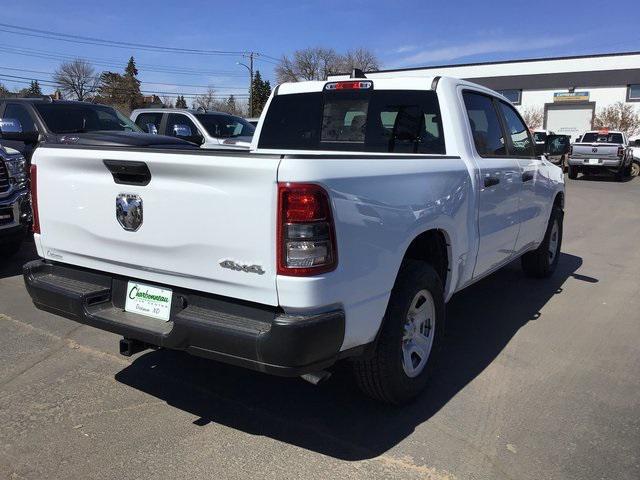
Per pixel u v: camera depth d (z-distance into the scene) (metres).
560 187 6.41
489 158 4.49
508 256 5.08
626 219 11.84
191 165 2.74
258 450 3.05
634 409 3.52
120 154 2.99
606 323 5.15
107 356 4.25
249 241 2.64
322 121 4.85
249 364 2.70
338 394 3.71
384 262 3.00
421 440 3.16
